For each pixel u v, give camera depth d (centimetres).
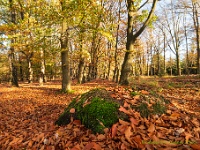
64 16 902
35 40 986
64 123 408
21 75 2950
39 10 901
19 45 988
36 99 927
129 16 1028
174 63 4450
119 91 430
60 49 1048
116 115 351
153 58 4575
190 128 336
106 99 382
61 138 339
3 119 595
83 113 376
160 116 378
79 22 978
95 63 2119
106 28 995
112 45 2147
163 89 988
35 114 614
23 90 1276
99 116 353
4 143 383
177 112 403
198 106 599
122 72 1056
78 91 1120
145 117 366
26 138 387
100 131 333
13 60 1602
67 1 875
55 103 794
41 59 1196
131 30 1038
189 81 1304
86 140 319
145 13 1055
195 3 1978
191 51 3784
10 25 906
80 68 1797
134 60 4169
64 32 1009
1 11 1600
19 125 499
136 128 321
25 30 917
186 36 3091
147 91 452
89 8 895
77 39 1112
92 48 2017
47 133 376
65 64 1095
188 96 778
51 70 2553
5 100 946
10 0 1120
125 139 294
